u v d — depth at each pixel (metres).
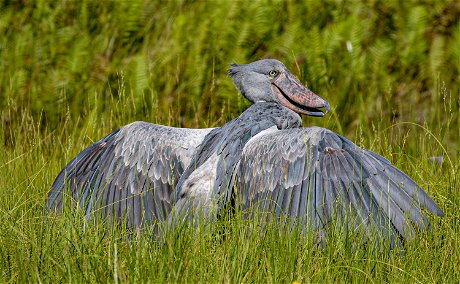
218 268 8.05
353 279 8.21
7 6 18.27
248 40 16.95
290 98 11.05
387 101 15.71
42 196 10.70
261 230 8.74
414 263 8.50
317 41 16.69
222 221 9.00
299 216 8.91
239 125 10.14
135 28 17.70
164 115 15.87
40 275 7.99
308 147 9.15
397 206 8.78
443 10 16.89
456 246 8.81
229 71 11.48
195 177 9.70
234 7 17.28
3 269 8.35
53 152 13.34
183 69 16.66
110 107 15.64
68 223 8.84
